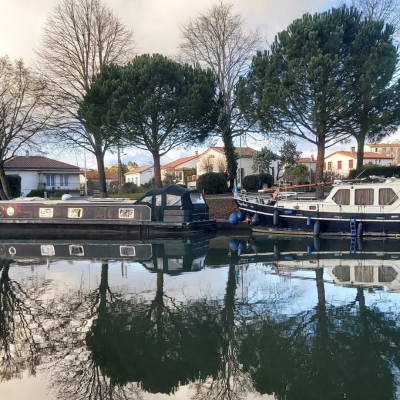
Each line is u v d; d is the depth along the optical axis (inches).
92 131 902.4
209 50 1042.1
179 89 879.7
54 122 1061.8
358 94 698.2
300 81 671.8
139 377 207.8
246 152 2028.8
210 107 924.0
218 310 303.1
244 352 234.1
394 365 216.8
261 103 733.3
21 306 318.3
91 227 792.9
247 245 607.8
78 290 363.3
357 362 220.2
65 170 1875.0
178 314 296.4
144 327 271.9
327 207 638.5
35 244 671.8
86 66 1074.1
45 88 1040.8
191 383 202.7
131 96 830.5
